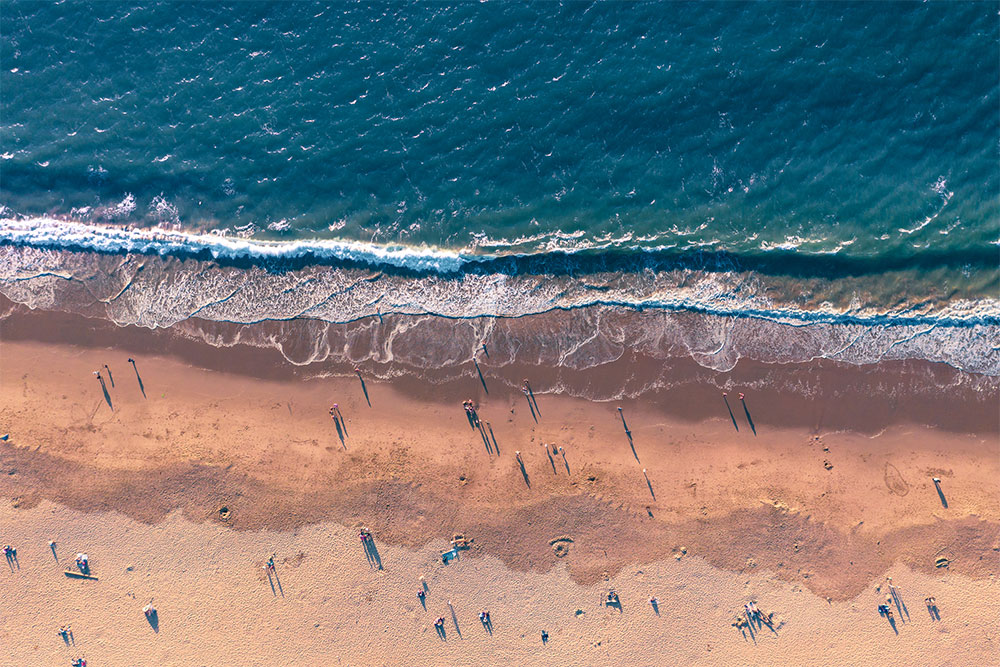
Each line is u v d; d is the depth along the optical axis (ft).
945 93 91.04
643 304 91.30
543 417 89.51
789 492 87.20
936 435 87.30
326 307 92.12
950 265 89.92
